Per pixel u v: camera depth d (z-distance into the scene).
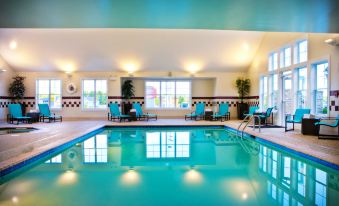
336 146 5.50
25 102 12.95
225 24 5.26
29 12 4.50
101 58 11.83
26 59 11.86
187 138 8.05
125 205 3.06
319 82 7.52
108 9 4.40
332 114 6.73
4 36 10.34
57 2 4.05
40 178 4.09
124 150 6.29
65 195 3.38
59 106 13.20
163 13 4.62
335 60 6.64
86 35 10.49
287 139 6.47
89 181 3.94
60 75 12.98
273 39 10.02
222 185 3.79
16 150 5.11
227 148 6.55
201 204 3.11
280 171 4.52
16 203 3.11
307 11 4.45
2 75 11.90
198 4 4.16
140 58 11.85
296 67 8.49
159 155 5.77
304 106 8.37
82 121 11.52
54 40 10.71
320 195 3.41
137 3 4.12
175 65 12.39
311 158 4.80
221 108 12.12
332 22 5.09
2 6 4.21
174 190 3.58
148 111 13.89
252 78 12.26
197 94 14.05
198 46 11.20
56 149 5.72
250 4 4.17
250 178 4.13
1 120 11.73
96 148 6.50
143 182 3.92
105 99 13.20
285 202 3.17
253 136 7.63
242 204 3.11
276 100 10.20
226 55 11.80
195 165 4.94
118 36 10.58
